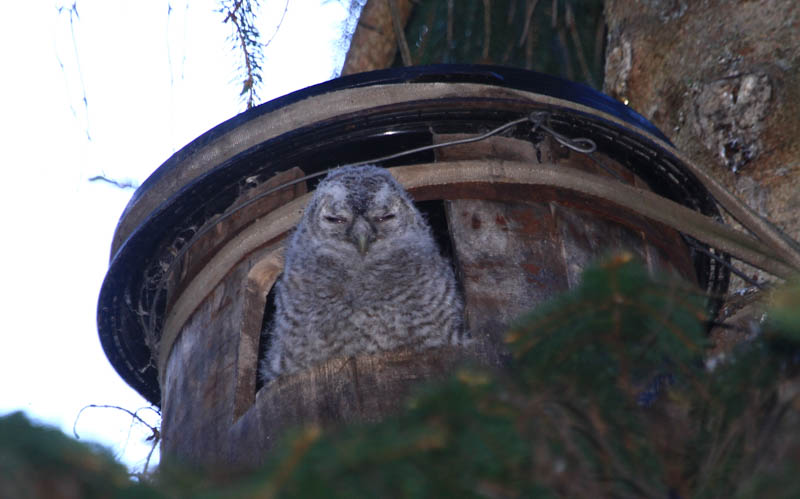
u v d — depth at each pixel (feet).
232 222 37.45
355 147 39.83
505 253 33.27
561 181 34.96
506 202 34.65
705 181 34.60
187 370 35.88
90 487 11.60
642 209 35.27
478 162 35.04
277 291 38.22
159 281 39.32
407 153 34.99
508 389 15.58
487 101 35.27
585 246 34.27
